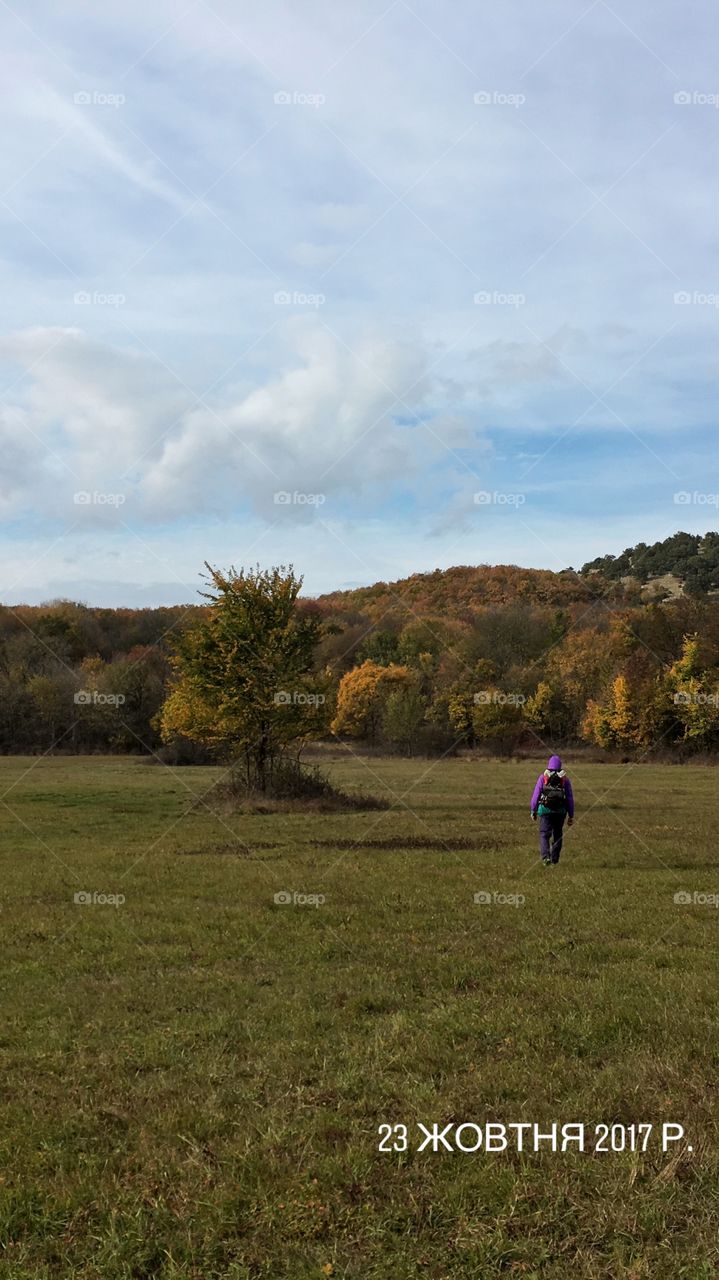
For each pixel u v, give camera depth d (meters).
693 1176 5.63
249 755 35.41
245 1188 5.52
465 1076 7.20
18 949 12.19
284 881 17.50
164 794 40.75
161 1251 4.96
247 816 31.16
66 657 95.88
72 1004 9.55
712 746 71.94
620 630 81.81
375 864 19.75
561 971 10.70
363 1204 5.36
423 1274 4.74
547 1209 5.27
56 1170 5.85
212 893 16.33
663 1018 8.55
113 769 62.72
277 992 9.89
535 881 17.47
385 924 13.52
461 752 79.00
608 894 16.09
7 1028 8.69
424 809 33.56
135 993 9.92
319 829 27.08
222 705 33.88
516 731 78.69
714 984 9.91
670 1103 6.54
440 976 10.46
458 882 17.34
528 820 29.59
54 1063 7.71
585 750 77.38
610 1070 7.21
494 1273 4.75
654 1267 4.74
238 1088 7.09
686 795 40.69
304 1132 6.21
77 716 84.31
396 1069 7.46
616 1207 5.29
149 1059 7.80
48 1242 5.05
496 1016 8.74
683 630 80.69
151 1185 5.60
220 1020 8.75
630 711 73.06
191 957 11.71
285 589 35.03
